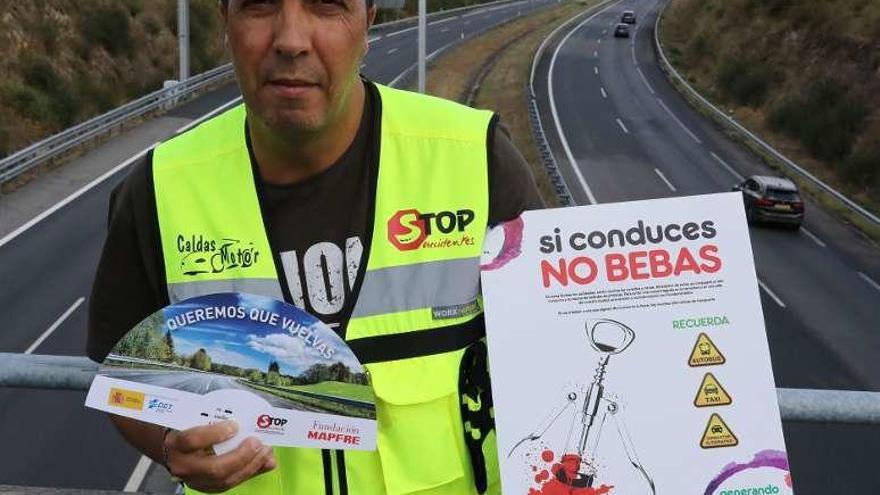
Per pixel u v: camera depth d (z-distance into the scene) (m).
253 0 1.62
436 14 66.50
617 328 1.85
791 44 41.66
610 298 1.86
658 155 30.77
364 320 1.80
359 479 1.83
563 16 68.81
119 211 1.91
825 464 9.19
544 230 1.87
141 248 1.88
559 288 1.85
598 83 42.81
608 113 36.66
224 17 1.70
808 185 28.67
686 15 57.41
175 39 39.28
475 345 1.87
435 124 1.89
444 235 1.84
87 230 17.09
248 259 1.82
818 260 21.12
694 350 1.84
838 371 13.73
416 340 1.81
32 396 9.53
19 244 16.09
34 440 8.67
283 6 1.59
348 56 1.67
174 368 1.74
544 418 1.83
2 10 29.78
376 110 1.86
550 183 23.47
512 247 1.86
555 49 51.66
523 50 50.47
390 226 1.83
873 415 2.21
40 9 31.80
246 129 1.87
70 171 21.47
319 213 1.81
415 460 1.82
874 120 32.16
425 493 1.83
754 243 22.20
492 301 1.84
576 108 37.00
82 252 15.77
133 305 1.93
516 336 1.84
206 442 1.70
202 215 1.84
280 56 1.61
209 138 1.91
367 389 1.74
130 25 36.59
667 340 1.84
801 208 23.44
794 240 22.84
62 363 2.34
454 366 1.84
